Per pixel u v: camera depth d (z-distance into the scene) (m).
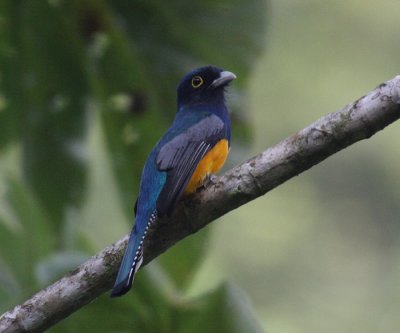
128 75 12.16
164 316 10.65
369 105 8.64
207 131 10.49
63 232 12.12
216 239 23.09
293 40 23.81
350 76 23.77
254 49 12.13
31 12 12.07
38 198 12.26
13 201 12.05
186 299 10.61
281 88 23.73
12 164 14.00
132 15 12.12
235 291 10.57
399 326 21.81
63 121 12.32
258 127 23.55
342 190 24.81
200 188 9.46
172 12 12.14
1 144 12.52
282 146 8.94
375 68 23.75
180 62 12.16
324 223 24.25
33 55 12.19
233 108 12.00
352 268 23.59
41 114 12.29
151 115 12.15
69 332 10.76
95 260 9.16
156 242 9.32
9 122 12.36
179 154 10.18
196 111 11.26
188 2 12.12
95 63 12.18
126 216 12.22
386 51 23.84
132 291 10.62
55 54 12.18
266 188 9.02
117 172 12.20
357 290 22.97
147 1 12.05
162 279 10.73
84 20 12.12
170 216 9.19
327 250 23.95
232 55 12.16
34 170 12.31
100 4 12.11
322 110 23.52
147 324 10.72
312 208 24.27
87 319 10.73
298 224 23.95
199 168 10.22
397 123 24.95
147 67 12.14
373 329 21.94
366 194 24.81
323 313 22.30
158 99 12.18
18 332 9.05
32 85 12.24
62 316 9.14
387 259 23.95
